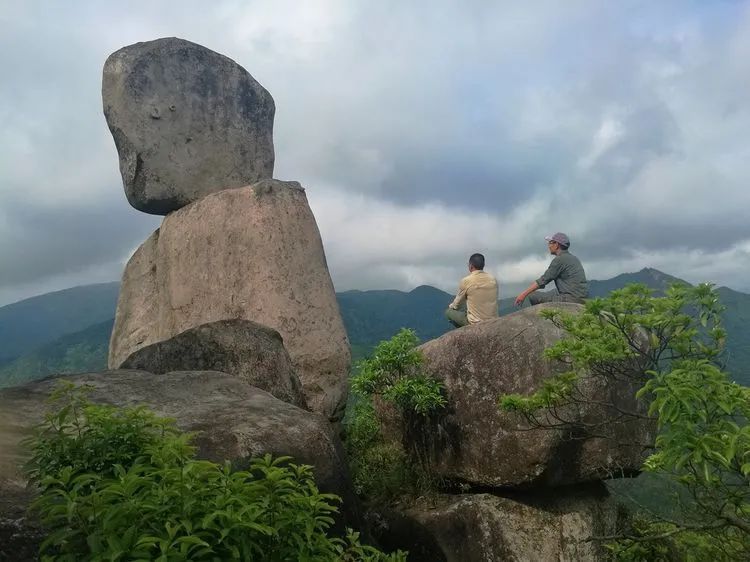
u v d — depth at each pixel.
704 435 3.33
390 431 7.93
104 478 2.56
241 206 8.40
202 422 4.41
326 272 8.39
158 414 4.52
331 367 8.00
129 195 9.48
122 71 9.30
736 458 3.60
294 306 7.95
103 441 2.83
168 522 2.24
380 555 3.71
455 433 6.99
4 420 3.92
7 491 3.18
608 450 6.39
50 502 2.52
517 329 6.67
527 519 6.68
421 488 7.28
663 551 6.27
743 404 3.47
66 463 2.77
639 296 4.39
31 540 2.96
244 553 2.35
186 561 2.21
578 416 6.25
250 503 2.48
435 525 6.80
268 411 4.71
